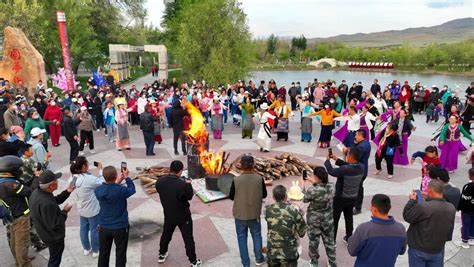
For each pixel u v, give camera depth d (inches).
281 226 186.7
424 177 273.0
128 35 1910.7
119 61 1539.1
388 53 4414.4
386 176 410.3
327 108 519.8
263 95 753.0
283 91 878.4
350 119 457.4
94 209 242.2
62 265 242.1
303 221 188.4
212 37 1203.9
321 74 3316.9
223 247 264.4
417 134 622.2
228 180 354.3
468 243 261.9
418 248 186.4
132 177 402.3
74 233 287.0
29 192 222.4
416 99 836.6
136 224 299.6
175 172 228.7
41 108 594.9
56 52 1417.3
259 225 231.9
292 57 5147.6
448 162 424.2
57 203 215.3
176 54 1295.5
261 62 4335.6
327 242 222.7
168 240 237.3
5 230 296.0
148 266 240.1
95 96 679.1
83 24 1496.1
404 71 3629.4
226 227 293.6
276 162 410.3
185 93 677.9
